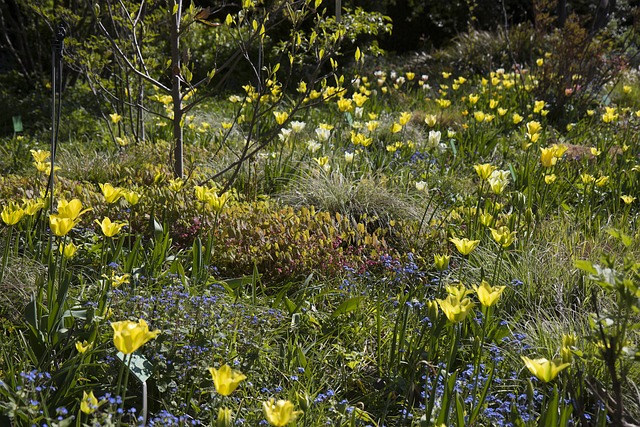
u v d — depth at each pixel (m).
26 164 6.98
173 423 2.70
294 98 11.67
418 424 2.97
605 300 4.18
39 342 3.17
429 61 15.97
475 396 3.01
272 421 1.98
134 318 3.35
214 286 4.13
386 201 5.79
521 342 3.71
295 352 3.52
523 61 14.99
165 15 7.75
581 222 5.65
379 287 4.53
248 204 5.62
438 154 7.68
